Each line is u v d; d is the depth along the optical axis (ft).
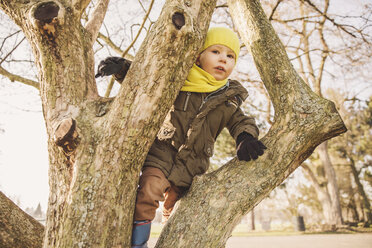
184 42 4.36
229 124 6.38
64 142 4.17
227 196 4.71
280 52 6.06
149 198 4.94
